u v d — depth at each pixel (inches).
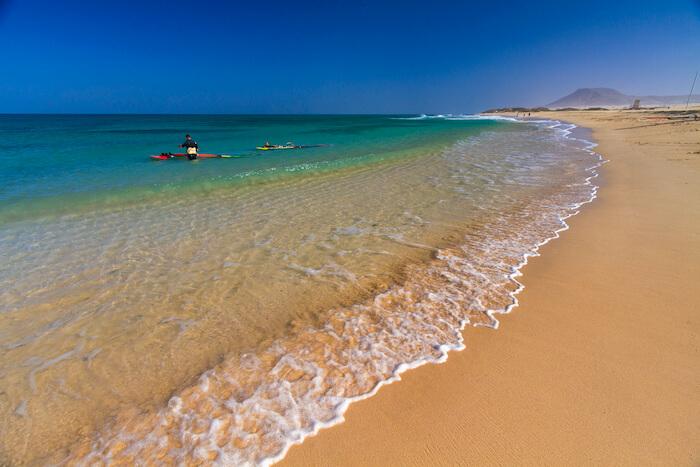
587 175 455.5
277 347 146.9
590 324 154.1
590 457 97.0
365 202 362.9
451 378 126.3
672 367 127.6
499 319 160.4
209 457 100.3
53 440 109.3
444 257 227.5
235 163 664.4
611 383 121.4
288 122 3223.4
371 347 144.0
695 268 197.3
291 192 416.8
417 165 575.8
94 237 278.5
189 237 276.2
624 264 206.5
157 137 1429.6
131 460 100.7
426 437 104.6
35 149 941.8
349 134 1456.7
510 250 234.5
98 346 152.9
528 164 556.7
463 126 1888.5
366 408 114.7
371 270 213.3
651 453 97.3
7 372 139.1
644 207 307.4
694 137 732.7
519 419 109.3
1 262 234.7
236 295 189.6
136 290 197.8
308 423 110.0
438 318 162.4
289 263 226.2
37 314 177.0
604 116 2106.3
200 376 132.3
